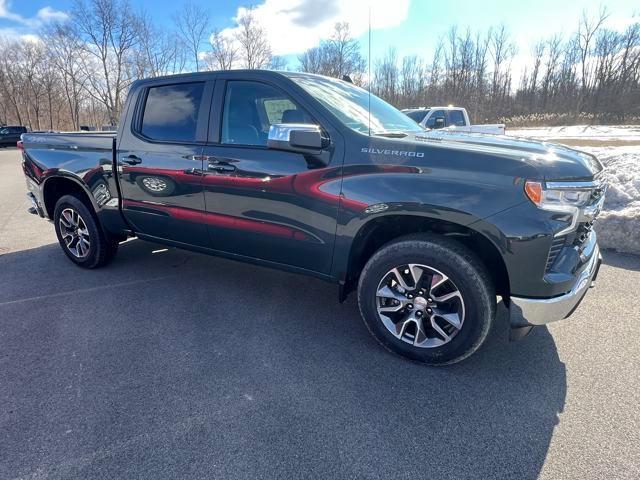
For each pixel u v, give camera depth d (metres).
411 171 2.34
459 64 44.53
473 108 45.38
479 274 2.29
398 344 2.60
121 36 41.03
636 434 1.99
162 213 3.46
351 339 2.89
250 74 2.97
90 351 2.74
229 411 2.17
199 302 3.48
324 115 2.65
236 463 1.84
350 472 1.79
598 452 1.88
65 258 4.68
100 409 2.18
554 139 18.56
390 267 2.52
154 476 1.77
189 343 2.84
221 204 3.06
